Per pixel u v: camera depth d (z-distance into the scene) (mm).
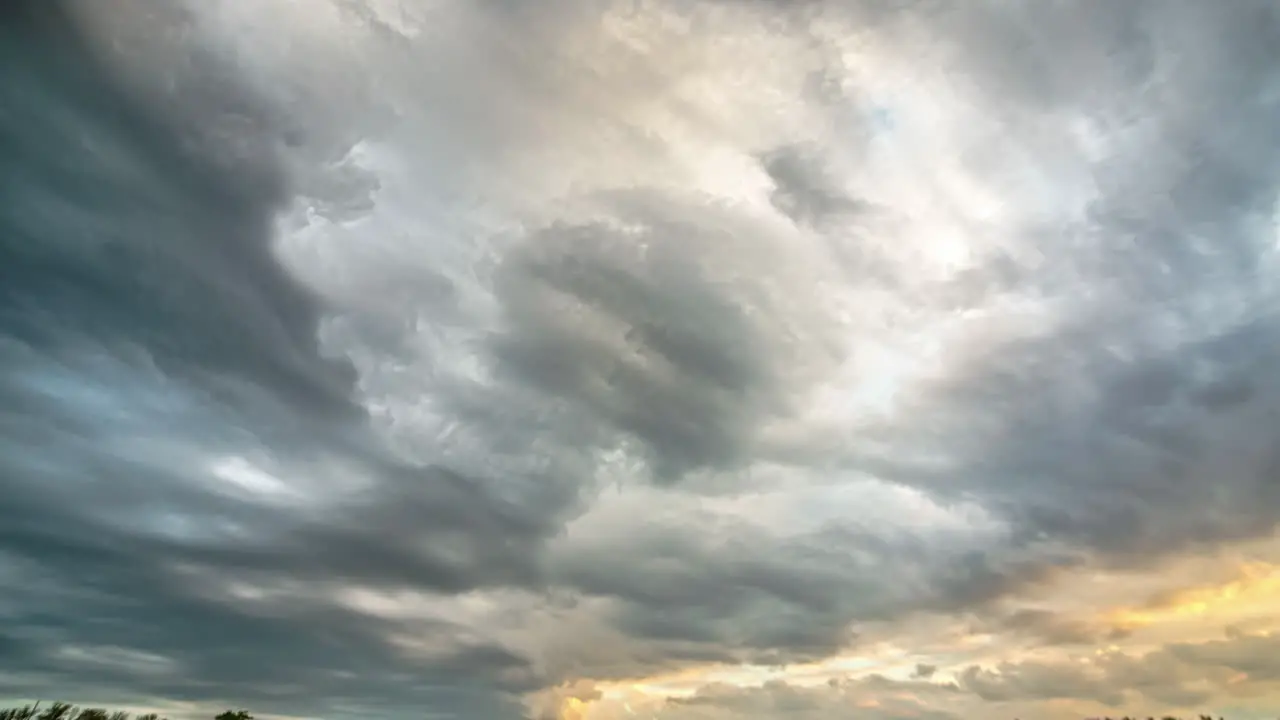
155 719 91938
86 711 76250
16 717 70688
